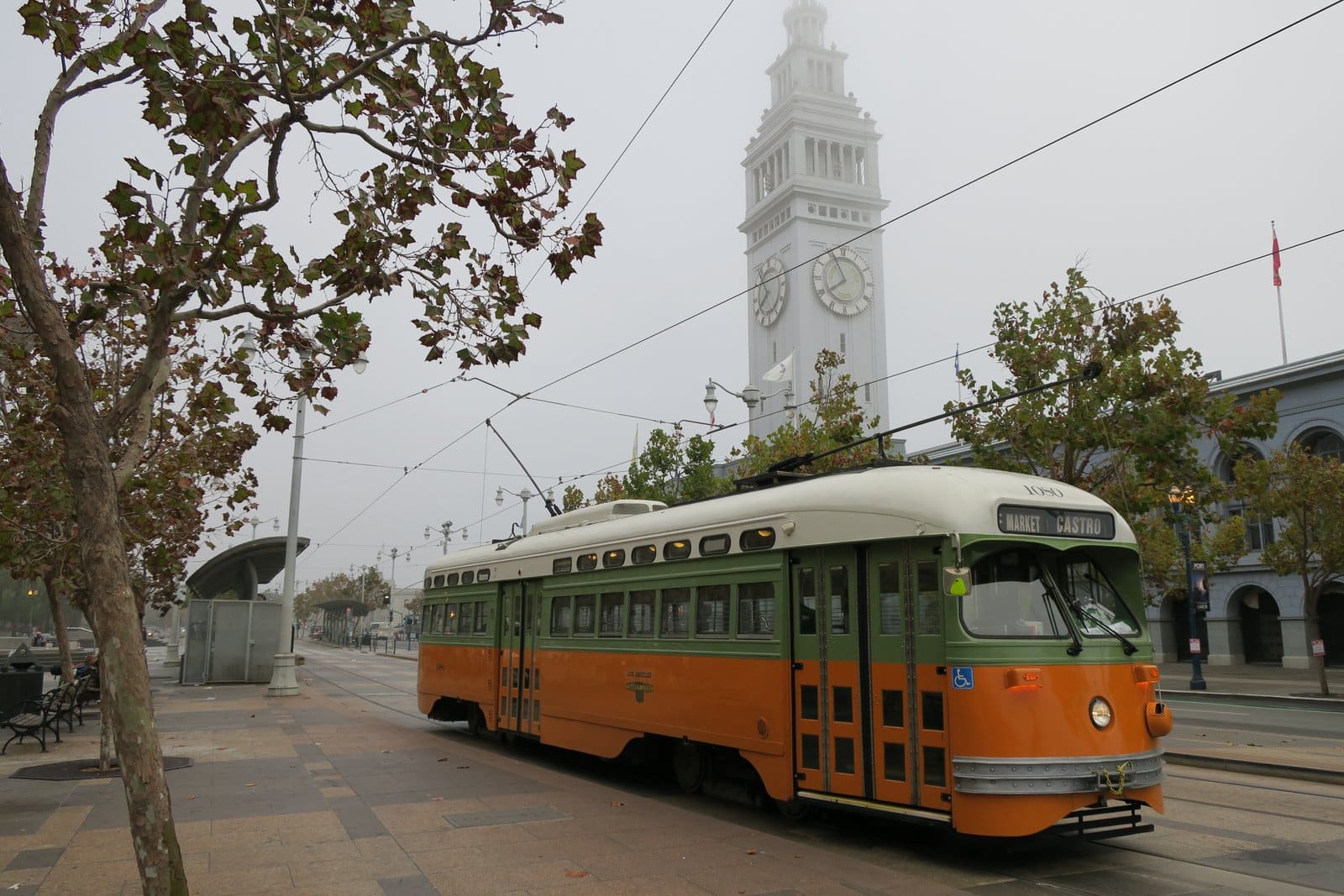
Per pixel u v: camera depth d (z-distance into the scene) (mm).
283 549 32281
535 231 7223
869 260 96812
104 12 6789
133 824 4992
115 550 5316
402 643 83000
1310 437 34875
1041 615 8078
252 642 30172
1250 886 7176
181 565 26453
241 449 15281
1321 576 26391
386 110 7090
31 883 7047
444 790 10984
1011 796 7406
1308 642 36281
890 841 8797
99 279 12445
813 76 108688
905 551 8391
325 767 12742
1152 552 31703
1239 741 15641
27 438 13164
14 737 15055
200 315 6773
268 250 6965
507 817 9461
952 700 7734
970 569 7977
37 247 6680
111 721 5109
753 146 108500
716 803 10680
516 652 14914
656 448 27672
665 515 11828
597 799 10570
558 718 13414
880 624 8508
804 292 93562
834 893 6914
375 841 8414
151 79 6164
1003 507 8211
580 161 7074
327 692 27734
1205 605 29578
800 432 25781
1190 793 10969
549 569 14078
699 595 10766
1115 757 7723
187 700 23844
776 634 9492
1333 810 9969
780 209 99812
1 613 68000
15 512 12938
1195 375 19453
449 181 7184
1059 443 20078
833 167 102062
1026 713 7566
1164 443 18891
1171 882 7324
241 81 6352
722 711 10141
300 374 8352
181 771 12359
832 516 9047
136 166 6148
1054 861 8000
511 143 6965
